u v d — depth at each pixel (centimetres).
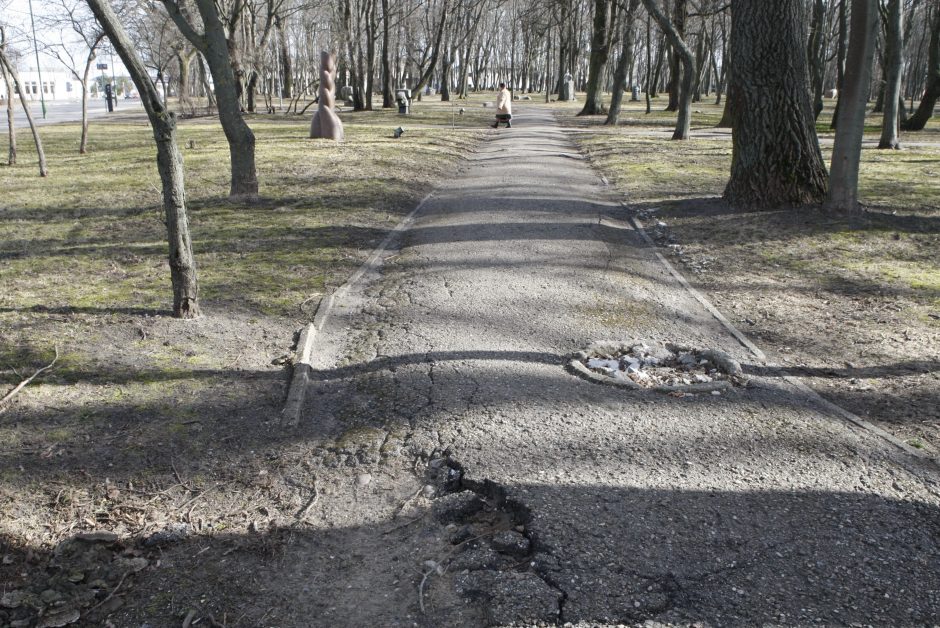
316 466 393
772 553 321
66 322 580
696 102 5981
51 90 8169
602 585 298
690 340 602
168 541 332
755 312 684
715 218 1080
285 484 377
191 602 295
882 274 792
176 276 589
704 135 2539
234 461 395
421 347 559
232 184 1148
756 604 289
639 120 3434
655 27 4306
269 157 1664
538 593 293
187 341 552
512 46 8181
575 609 285
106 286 690
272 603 295
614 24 3544
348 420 447
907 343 596
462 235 942
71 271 746
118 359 509
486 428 429
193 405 451
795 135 1088
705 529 336
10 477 365
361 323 622
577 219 1066
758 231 991
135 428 419
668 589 297
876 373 537
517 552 324
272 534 338
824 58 3538
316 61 5412
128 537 334
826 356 573
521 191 1288
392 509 358
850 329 633
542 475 379
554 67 8469
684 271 834
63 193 1227
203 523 344
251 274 749
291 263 796
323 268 782
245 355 537
